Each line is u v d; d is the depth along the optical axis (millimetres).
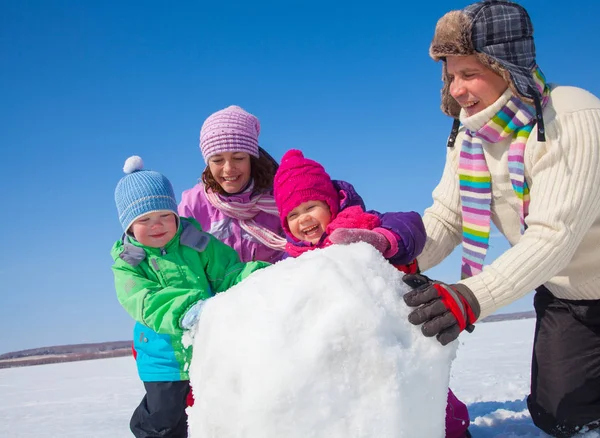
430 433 1407
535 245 1868
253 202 2941
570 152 1917
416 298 1522
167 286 2506
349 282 1436
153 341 2453
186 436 2527
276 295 1456
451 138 2504
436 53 2088
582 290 2238
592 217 1926
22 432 4051
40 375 11000
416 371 1395
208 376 1474
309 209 2201
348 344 1339
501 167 2193
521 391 3697
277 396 1299
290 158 2293
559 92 2045
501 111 2066
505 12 1985
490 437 2463
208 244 2701
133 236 2586
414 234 1942
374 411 1306
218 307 1586
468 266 2293
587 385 2291
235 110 2975
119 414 4668
